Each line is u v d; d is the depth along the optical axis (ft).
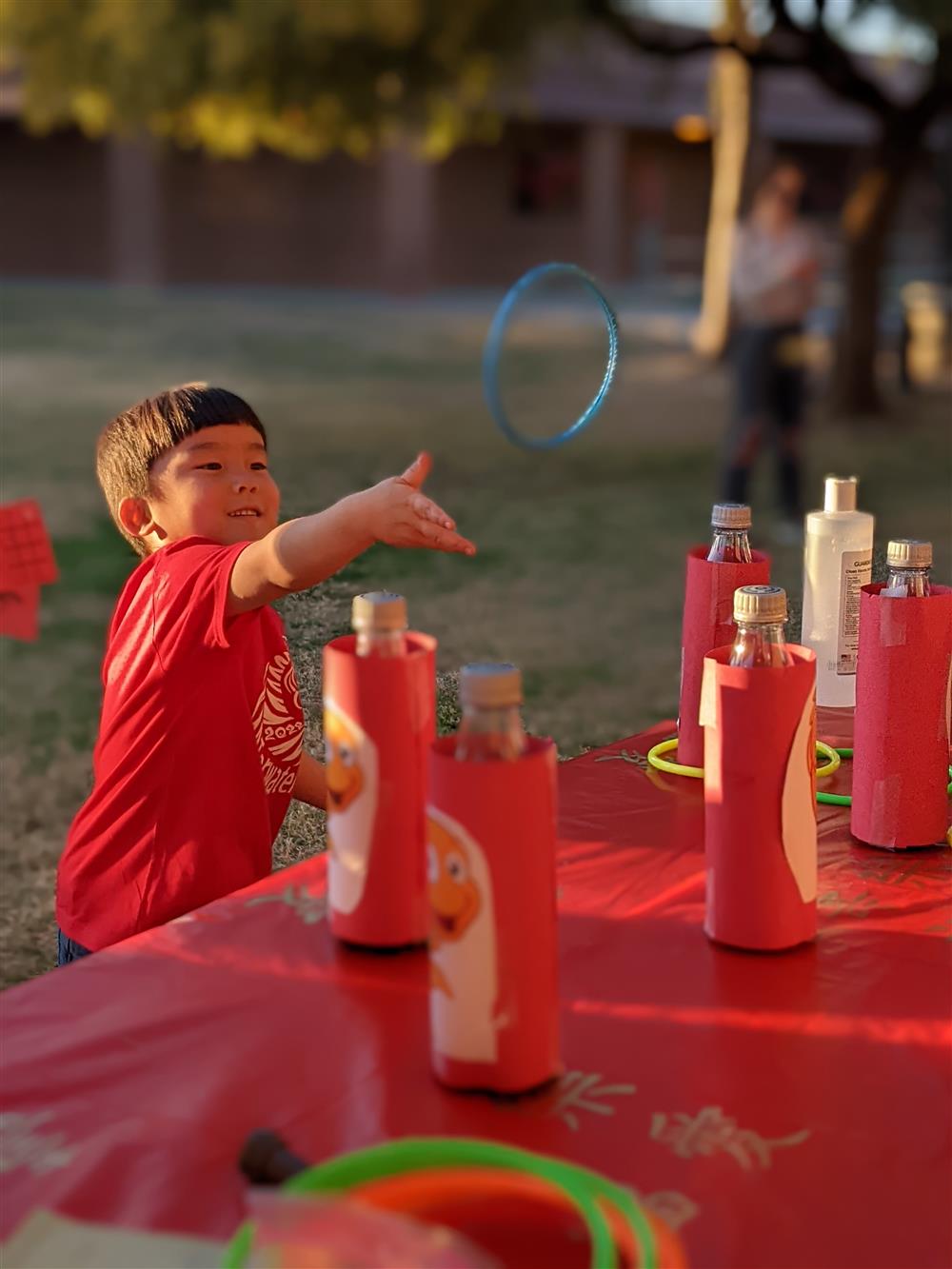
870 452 28.89
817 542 5.44
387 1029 3.22
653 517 21.89
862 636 4.20
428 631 8.53
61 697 13.37
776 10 30.58
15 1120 2.89
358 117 28.60
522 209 81.97
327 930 3.72
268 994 3.38
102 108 31.91
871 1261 2.48
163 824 4.75
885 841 4.24
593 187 81.71
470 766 2.83
